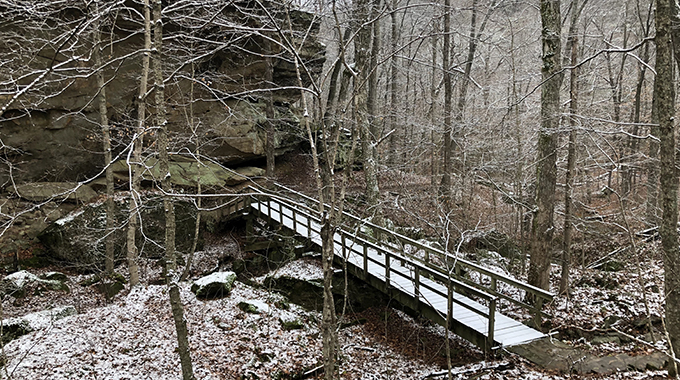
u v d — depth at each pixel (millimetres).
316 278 10133
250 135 15969
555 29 9086
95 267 11648
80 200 12953
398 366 7844
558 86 9227
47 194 12594
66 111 13039
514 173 14773
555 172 9445
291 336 8023
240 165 17188
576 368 6336
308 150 20500
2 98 11312
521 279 11547
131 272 10547
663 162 5750
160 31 5586
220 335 7844
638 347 7316
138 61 13844
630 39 19859
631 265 11734
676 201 5750
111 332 7812
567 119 10320
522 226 12680
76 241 11688
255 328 8102
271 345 7637
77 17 12109
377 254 10641
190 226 13375
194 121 14391
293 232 11562
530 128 13617
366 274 9352
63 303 9969
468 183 15961
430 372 7367
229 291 9523
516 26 16250
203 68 14742
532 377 6129
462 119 14938
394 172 15547
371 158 11891
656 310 8977
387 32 18719
